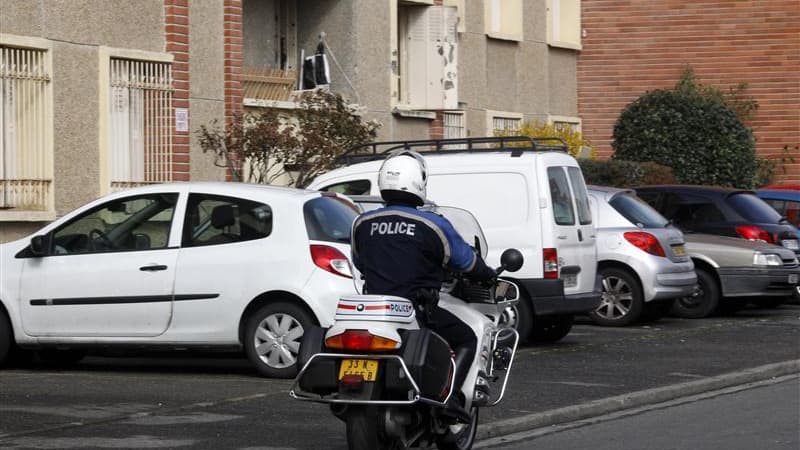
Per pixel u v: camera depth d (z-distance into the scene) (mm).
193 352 17891
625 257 21656
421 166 10242
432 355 9680
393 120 30422
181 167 24250
